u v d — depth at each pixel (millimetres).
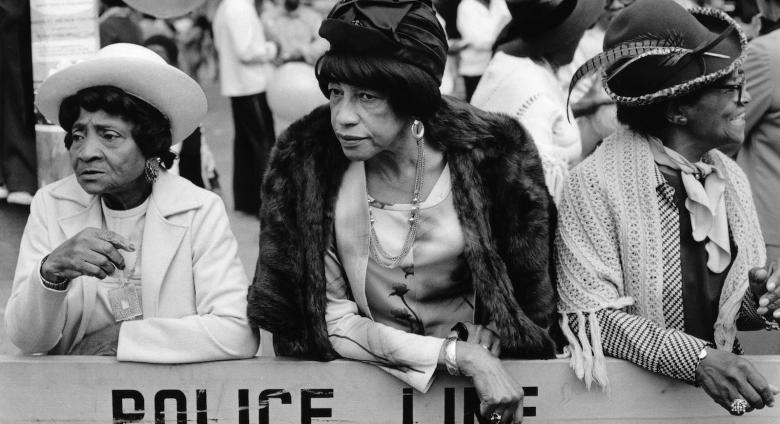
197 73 11773
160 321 4199
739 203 4371
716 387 3939
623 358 4133
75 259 3980
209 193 4535
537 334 4062
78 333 4469
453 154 4000
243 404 4184
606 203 4277
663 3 4176
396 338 4039
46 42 7176
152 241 4379
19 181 8609
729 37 4141
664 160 4293
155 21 10492
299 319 4102
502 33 6363
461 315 4281
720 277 4336
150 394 4188
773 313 4090
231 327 4230
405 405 4133
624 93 4238
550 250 4344
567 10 5992
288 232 4051
